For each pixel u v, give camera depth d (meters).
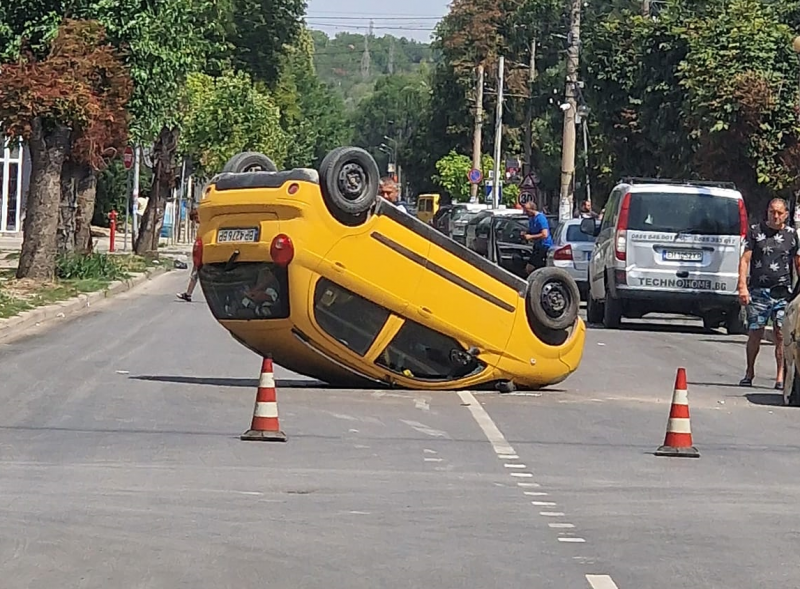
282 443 11.31
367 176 13.75
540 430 12.47
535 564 7.64
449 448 11.34
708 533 8.54
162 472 9.95
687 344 22.36
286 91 81.31
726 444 12.09
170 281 33.75
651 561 7.79
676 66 37.41
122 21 27.41
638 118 40.03
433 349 14.54
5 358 16.58
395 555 7.75
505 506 9.16
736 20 32.34
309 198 13.59
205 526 8.33
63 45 25.36
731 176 31.81
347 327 14.11
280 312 13.89
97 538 7.97
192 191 63.84
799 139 29.75
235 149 51.81
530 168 76.75
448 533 8.32
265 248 13.65
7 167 50.84
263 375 11.55
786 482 10.37
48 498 8.98
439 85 89.25
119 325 21.48
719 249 24.03
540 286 14.91
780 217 16.41
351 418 12.74
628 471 10.59
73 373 15.32
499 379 14.91
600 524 8.70
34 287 25.67
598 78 40.97
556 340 15.08
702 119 31.69
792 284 16.61
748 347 16.75
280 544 7.93
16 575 7.17
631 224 24.11
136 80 28.34
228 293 14.26
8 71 25.02
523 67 84.12
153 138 33.25
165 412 12.72
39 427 11.70
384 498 9.28
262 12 67.94
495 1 86.00
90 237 31.52
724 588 7.25
